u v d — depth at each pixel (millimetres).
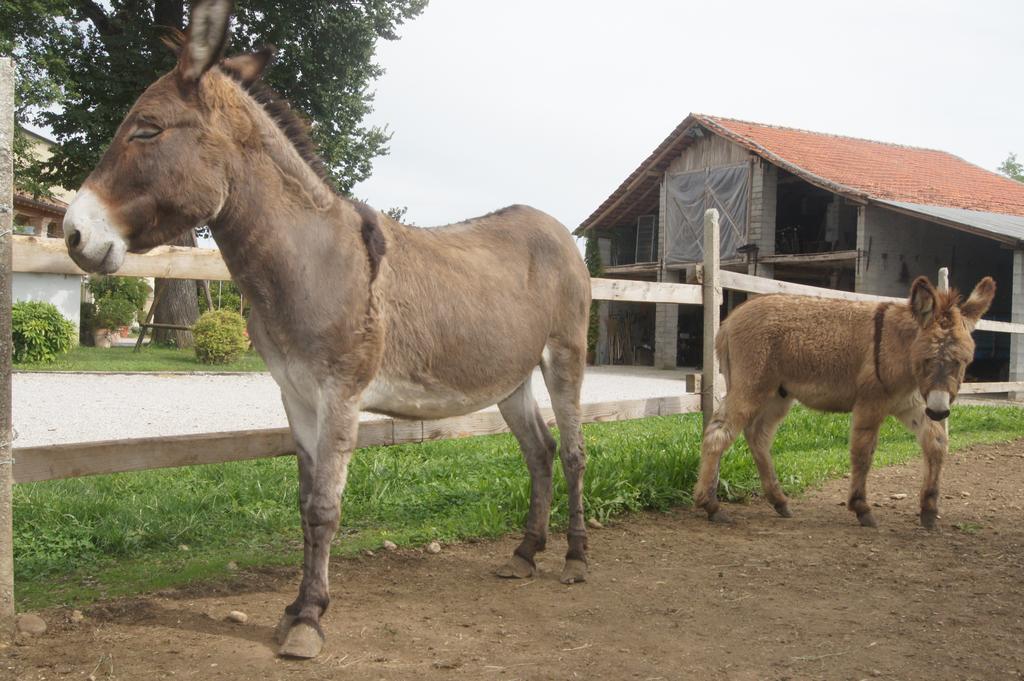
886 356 5441
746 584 4293
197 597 3893
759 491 6574
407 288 3525
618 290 5996
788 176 22938
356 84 22719
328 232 3271
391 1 22516
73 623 3477
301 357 3225
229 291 33406
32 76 19859
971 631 3615
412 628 3555
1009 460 8438
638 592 4152
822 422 10367
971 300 5520
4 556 3340
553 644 3418
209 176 3041
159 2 20797
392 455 7395
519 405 4492
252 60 3416
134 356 21672
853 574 4484
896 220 20328
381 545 4879
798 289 8391
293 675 3000
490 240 4141
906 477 7410
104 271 2914
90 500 5293
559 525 5398
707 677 3096
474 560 4684
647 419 10875
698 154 24109
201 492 5793
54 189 36688
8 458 3338
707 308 6770
